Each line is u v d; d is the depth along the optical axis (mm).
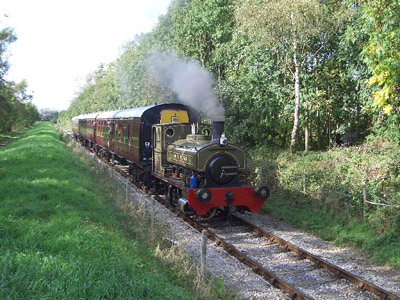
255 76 16734
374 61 10008
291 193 11992
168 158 11812
